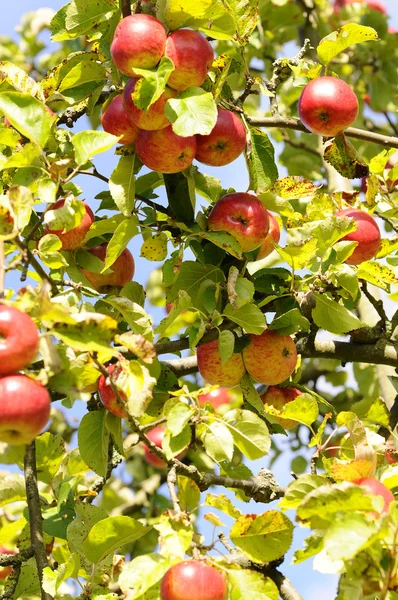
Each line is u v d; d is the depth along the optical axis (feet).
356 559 4.92
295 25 9.95
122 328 6.18
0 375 4.89
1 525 6.92
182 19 5.77
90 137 5.52
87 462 6.10
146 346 5.04
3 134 5.90
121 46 5.69
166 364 6.56
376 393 8.86
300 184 6.20
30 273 6.28
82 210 5.52
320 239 6.16
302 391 6.39
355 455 5.39
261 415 6.29
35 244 6.18
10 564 5.73
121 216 6.03
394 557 4.83
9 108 5.51
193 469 5.70
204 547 5.32
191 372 6.62
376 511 4.93
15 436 4.91
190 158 5.91
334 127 6.31
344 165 6.53
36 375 5.01
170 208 6.21
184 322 7.16
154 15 5.86
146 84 5.60
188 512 5.36
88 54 6.18
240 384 6.23
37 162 5.52
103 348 4.92
